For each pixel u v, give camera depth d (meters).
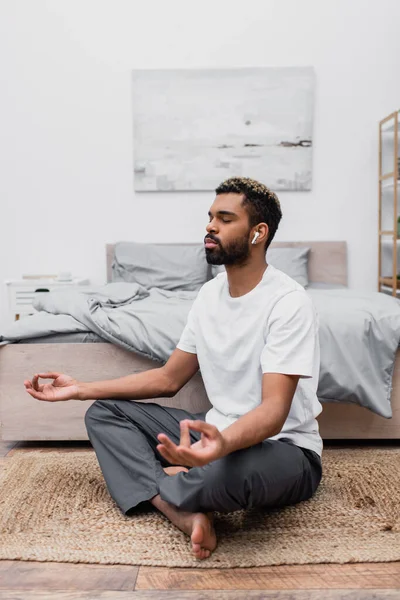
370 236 3.66
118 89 3.62
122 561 1.38
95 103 3.63
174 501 1.39
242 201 1.44
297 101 3.57
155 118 3.61
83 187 3.68
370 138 3.60
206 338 1.55
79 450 2.19
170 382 1.66
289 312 1.41
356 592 1.27
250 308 1.48
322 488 1.79
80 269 3.73
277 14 3.55
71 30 3.59
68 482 1.83
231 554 1.40
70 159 3.67
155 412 1.67
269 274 1.51
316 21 3.55
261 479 1.35
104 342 2.19
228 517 1.60
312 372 1.38
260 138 3.61
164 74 3.58
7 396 2.20
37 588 1.29
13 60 3.62
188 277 3.27
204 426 1.14
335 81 3.58
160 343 2.09
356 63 3.56
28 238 3.72
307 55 3.57
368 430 2.17
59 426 2.20
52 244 3.72
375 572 1.34
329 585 1.29
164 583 1.30
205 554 1.38
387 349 2.08
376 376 2.06
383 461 2.01
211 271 3.41
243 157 3.62
